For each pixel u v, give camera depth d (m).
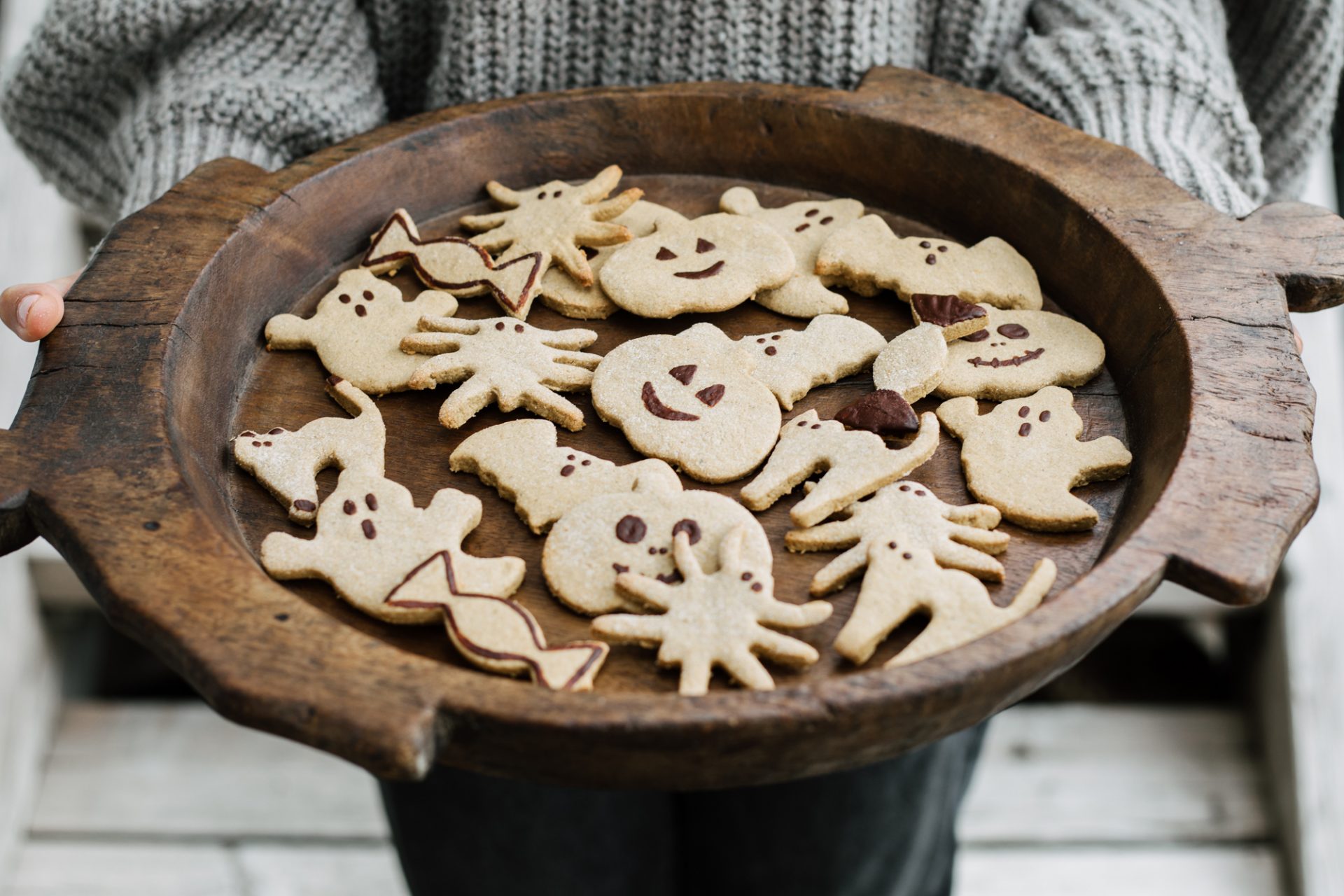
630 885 1.10
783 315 0.91
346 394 0.87
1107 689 1.43
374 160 0.96
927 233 0.97
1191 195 0.90
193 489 0.79
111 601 0.74
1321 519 1.27
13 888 1.27
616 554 0.78
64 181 1.08
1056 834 1.29
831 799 1.02
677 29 1.01
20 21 1.36
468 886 1.08
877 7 1.00
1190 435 0.79
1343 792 1.25
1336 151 1.25
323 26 1.02
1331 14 1.01
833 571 0.78
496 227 0.96
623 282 0.91
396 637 0.77
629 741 0.70
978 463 0.82
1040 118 0.95
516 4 1.01
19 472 0.79
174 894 1.27
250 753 1.35
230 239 0.90
